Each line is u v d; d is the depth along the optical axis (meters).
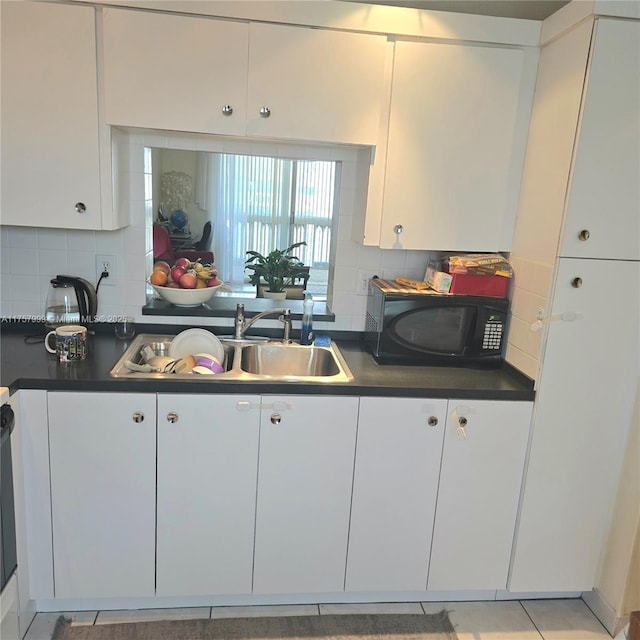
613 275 1.89
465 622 2.10
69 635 1.91
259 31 1.87
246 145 2.28
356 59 1.92
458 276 2.15
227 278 3.71
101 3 1.80
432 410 1.95
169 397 1.83
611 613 2.08
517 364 2.11
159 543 1.95
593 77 1.73
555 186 1.88
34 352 2.06
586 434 2.02
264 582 2.04
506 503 2.07
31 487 1.84
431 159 2.05
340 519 2.01
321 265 3.20
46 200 1.92
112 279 2.33
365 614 2.10
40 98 1.85
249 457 1.91
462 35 1.97
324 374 2.30
